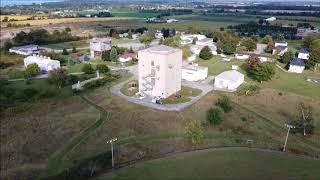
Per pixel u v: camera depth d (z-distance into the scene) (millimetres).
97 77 131125
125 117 91250
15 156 71062
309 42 194250
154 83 106438
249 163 67625
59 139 78812
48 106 99250
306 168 65188
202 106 100062
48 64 143125
